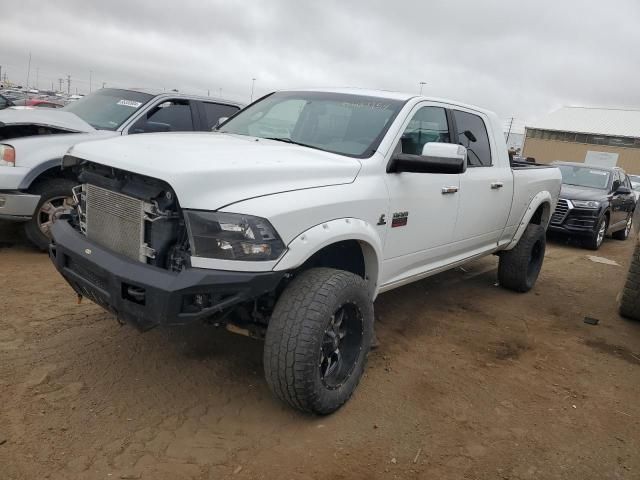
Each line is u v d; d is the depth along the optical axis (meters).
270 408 3.43
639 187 20.69
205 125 7.79
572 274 8.17
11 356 3.75
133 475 2.73
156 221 3.02
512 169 5.70
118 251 3.22
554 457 3.21
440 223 4.46
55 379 3.52
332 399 3.30
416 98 4.33
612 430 3.56
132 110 7.11
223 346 4.20
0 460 2.72
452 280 6.79
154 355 3.97
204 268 2.85
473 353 4.56
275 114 4.57
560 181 6.93
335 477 2.85
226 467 2.85
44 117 6.32
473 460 3.11
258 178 3.08
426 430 3.35
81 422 3.10
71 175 6.11
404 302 5.72
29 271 5.50
